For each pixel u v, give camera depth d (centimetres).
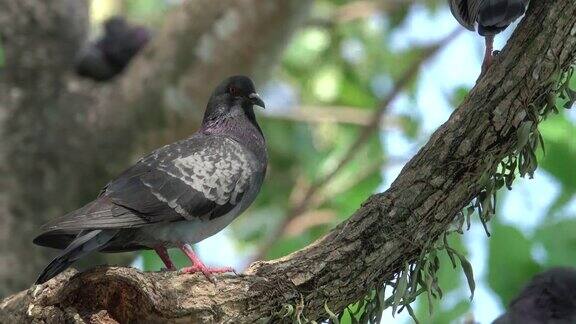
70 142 1274
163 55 1281
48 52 1319
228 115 1021
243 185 949
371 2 1739
